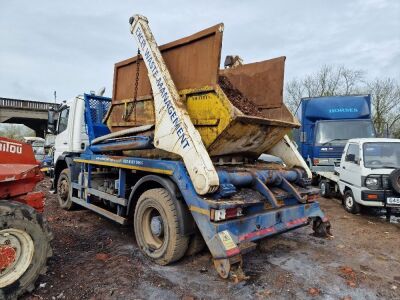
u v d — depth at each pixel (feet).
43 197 12.44
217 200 11.84
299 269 13.39
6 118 117.50
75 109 23.68
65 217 21.12
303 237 17.76
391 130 109.70
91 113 22.04
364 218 23.21
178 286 11.58
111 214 17.17
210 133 13.46
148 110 16.17
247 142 15.03
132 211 15.78
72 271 12.56
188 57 14.29
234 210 11.80
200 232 12.44
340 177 27.02
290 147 17.65
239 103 15.58
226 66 19.29
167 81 13.99
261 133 14.93
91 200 20.04
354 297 11.23
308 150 36.88
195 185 11.89
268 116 16.80
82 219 20.68
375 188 21.90
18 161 11.96
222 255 10.95
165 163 13.33
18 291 10.23
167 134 13.61
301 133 37.45
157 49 15.08
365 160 23.11
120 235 17.35
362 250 16.15
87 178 20.22
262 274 12.78
